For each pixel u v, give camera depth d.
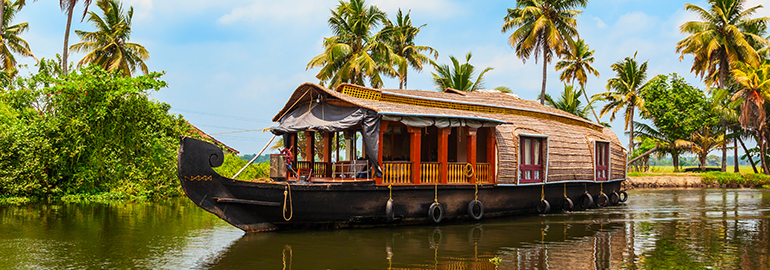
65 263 7.70
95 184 17.72
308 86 11.57
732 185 31.69
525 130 13.52
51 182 17.05
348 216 10.71
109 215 13.08
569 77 33.91
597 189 16.34
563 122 16.75
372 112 10.74
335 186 10.38
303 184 10.20
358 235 10.14
